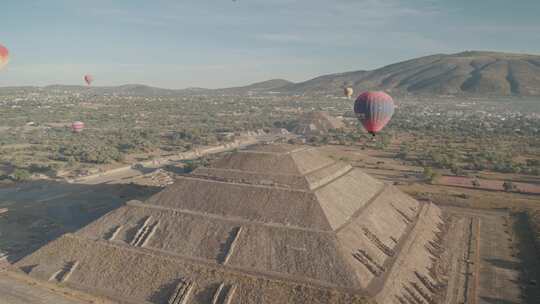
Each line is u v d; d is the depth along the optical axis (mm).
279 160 72062
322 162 77250
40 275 59781
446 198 99688
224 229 60031
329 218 59250
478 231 79500
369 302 46438
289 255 54406
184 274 54188
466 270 63031
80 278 58062
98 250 61375
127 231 64375
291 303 48188
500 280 60406
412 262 58938
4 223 87812
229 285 51375
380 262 55594
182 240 60219
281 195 63938
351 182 74875
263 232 57875
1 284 57594
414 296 51844
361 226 61438
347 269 51062
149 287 54062
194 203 66750
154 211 66625
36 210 96625
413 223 72188
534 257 67688
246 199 64688
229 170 72562
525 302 54469
